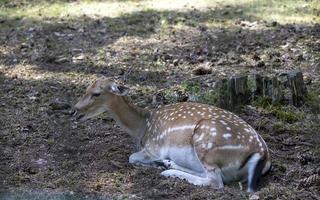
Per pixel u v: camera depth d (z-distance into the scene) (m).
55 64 15.46
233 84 12.20
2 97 13.44
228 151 9.36
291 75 12.47
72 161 10.44
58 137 11.45
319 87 13.45
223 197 8.95
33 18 19.27
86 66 15.25
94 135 11.54
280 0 19.80
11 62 15.68
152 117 10.57
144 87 13.83
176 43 16.61
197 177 9.58
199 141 9.52
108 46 16.61
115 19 18.86
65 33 17.84
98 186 9.52
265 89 12.45
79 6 20.33
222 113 9.88
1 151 10.84
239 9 19.19
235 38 16.77
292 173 9.84
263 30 17.30
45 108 12.77
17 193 9.42
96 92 10.62
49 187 9.58
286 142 11.06
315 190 9.33
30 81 14.39
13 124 11.98
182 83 13.55
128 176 9.84
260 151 9.42
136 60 15.52
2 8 20.33
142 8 19.86
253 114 12.09
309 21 17.88
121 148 10.99
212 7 19.59
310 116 12.15
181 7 19.75
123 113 10.63
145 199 9.07
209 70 14.43
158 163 10.30
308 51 15.58
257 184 9.30
